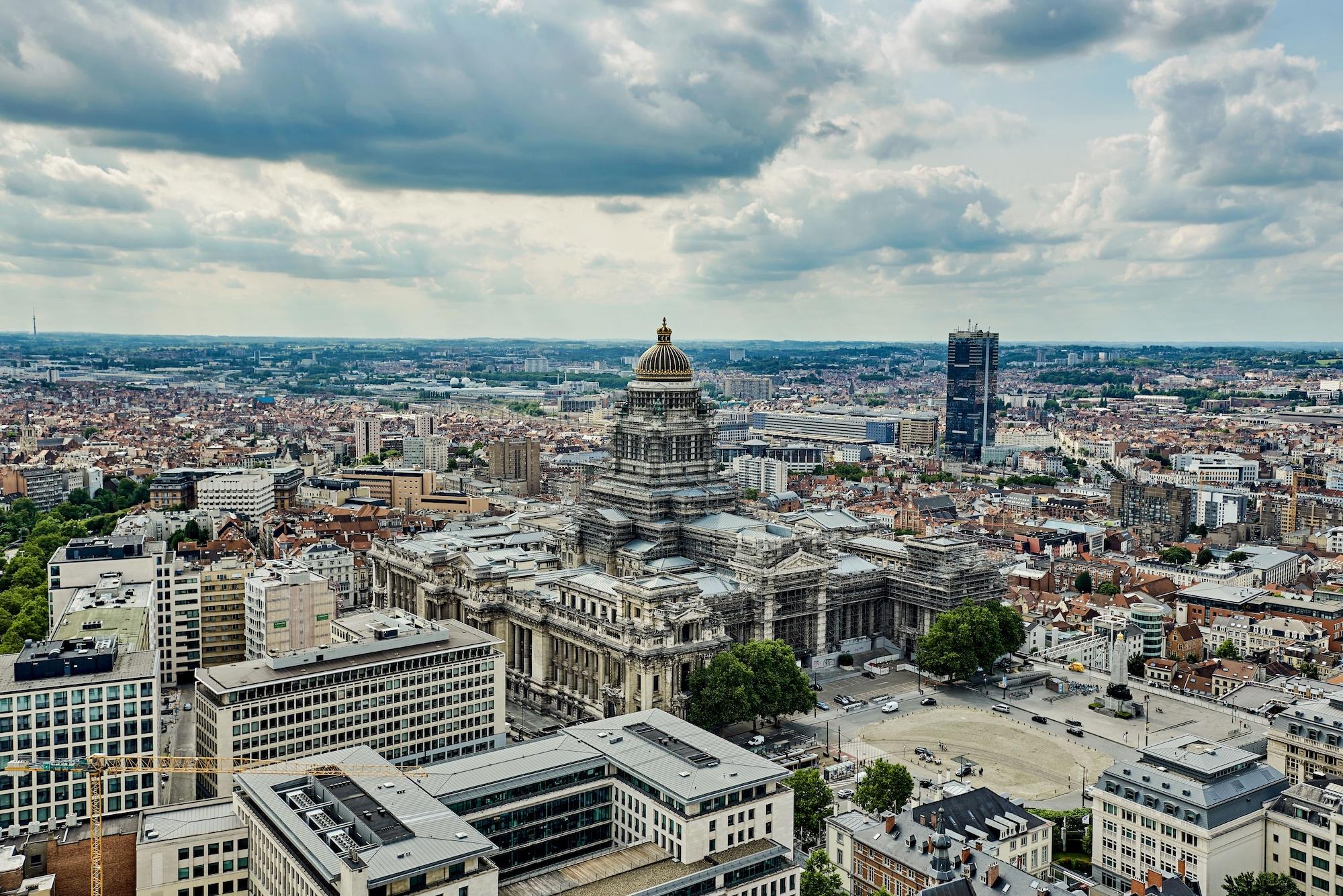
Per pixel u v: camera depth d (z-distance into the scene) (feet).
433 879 620.90
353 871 596.70
